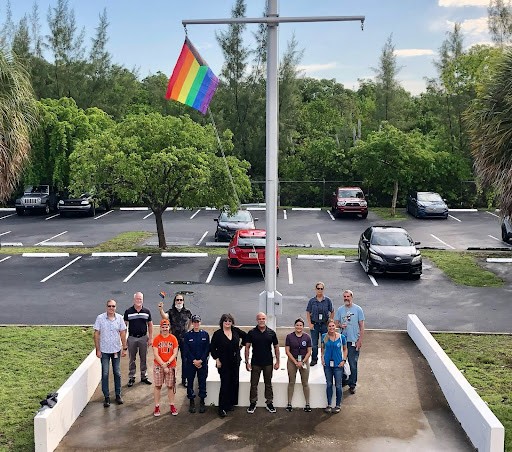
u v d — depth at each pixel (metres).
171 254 24.89
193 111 46.75
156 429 10.88
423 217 36.12
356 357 12.21
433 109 48.69
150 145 25.19
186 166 24.47
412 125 51.50
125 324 11.98
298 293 19.61
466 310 17.89
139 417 11.33
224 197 25.00
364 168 36.62
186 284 20.59
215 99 45.88
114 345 11.66
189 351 11.35
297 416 11.40
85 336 15.28
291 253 25.44
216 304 18.36
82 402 11.59
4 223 34.31
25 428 10.70
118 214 37.59
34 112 16.09
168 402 11.93
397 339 15.28
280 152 45.12
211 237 30.05
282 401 11.80
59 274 21.83
